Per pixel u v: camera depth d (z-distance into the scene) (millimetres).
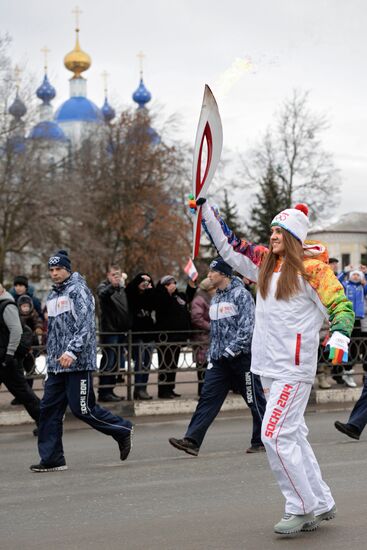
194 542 5039
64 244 40312
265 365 5203
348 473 7098
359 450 8328
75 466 7906
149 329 12156
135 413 11742
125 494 6512
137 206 45875
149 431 10297
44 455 7637
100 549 4930
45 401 7652
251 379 8336
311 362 5156
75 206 39781
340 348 4926
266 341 5191
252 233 45969
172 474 7344
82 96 86500
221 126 5715
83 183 43469
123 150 46719
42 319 14367
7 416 11008
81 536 5250
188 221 46469
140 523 5555
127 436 7867
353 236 70625
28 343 9773
